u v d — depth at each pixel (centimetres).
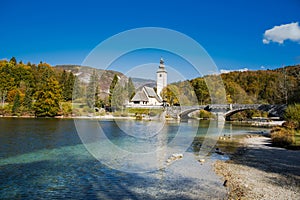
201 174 1420
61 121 5134
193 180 1307
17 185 1211
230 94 8188
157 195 1092
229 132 3822
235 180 1298
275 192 1101
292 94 4947
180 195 1092
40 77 10019
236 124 5528
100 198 1059
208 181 1288
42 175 1377
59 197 1068
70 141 2584
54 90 6644
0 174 1385
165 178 1338
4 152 2000
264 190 1130
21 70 9900
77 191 1138
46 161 1700
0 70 9469
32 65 11656
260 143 2705
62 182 1261
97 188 1179
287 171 1484
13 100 7106
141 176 1376
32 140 2627
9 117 6412
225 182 1254
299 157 1909
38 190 1148
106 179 1316
